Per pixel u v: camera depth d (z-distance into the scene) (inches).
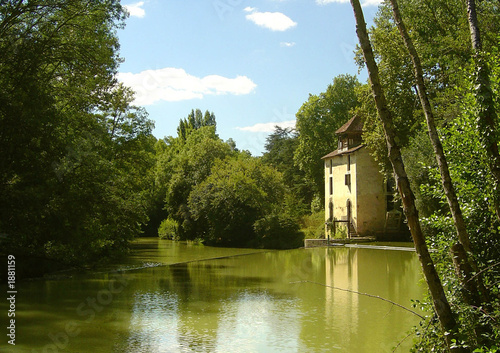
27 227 767.7
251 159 2241.6
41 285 869.2
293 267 1141.7
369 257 1288.1
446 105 967.6
